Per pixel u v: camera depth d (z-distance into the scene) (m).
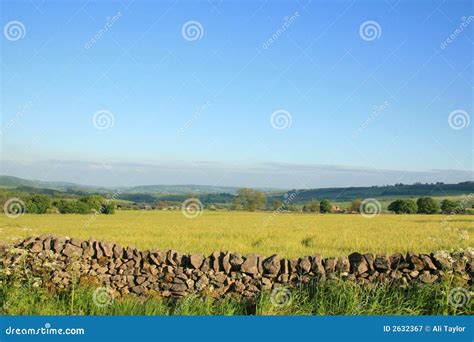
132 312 9.41
